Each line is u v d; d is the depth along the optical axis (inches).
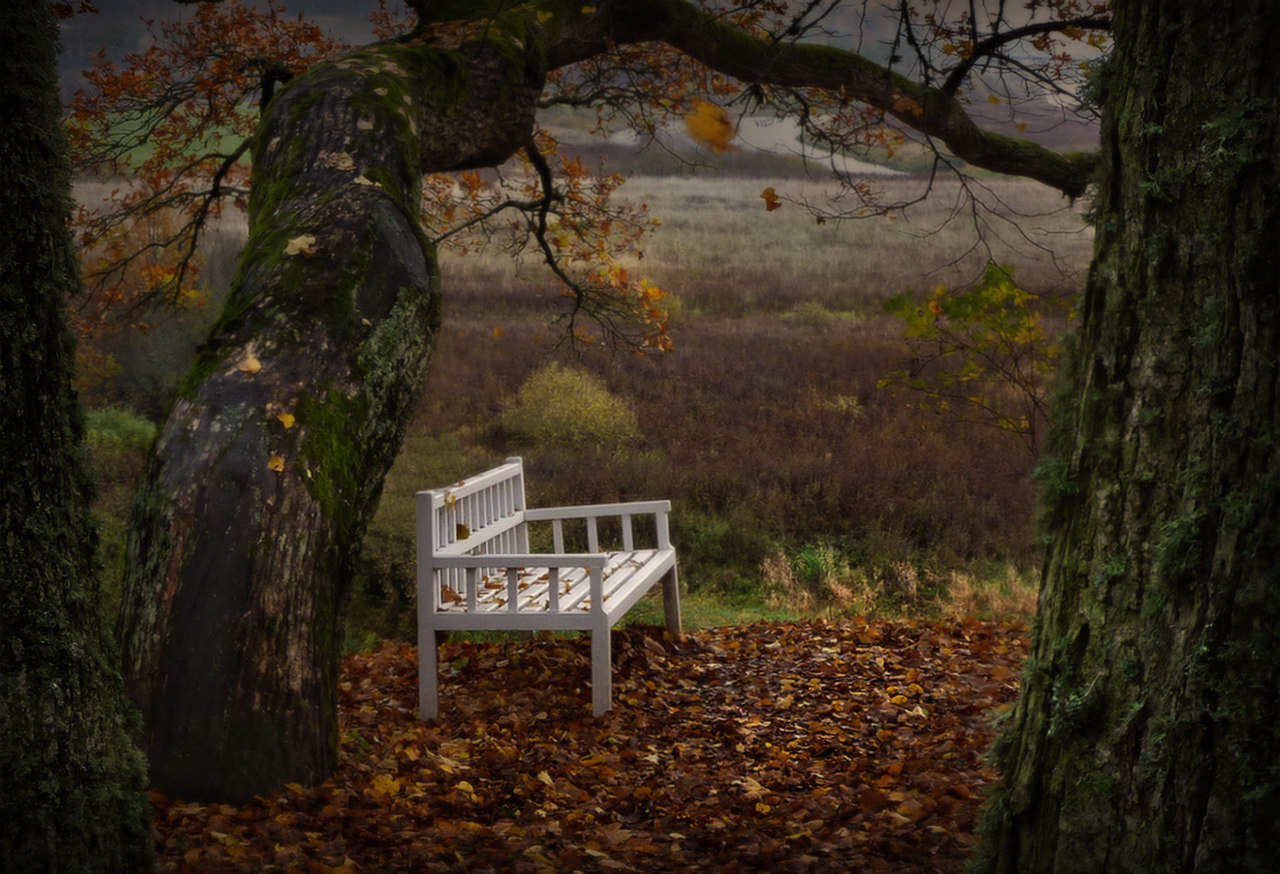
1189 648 67.7
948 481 526.9
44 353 69.7
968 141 300.2
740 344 877.2
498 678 229.0
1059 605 76.7
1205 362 68.1
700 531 482.3
